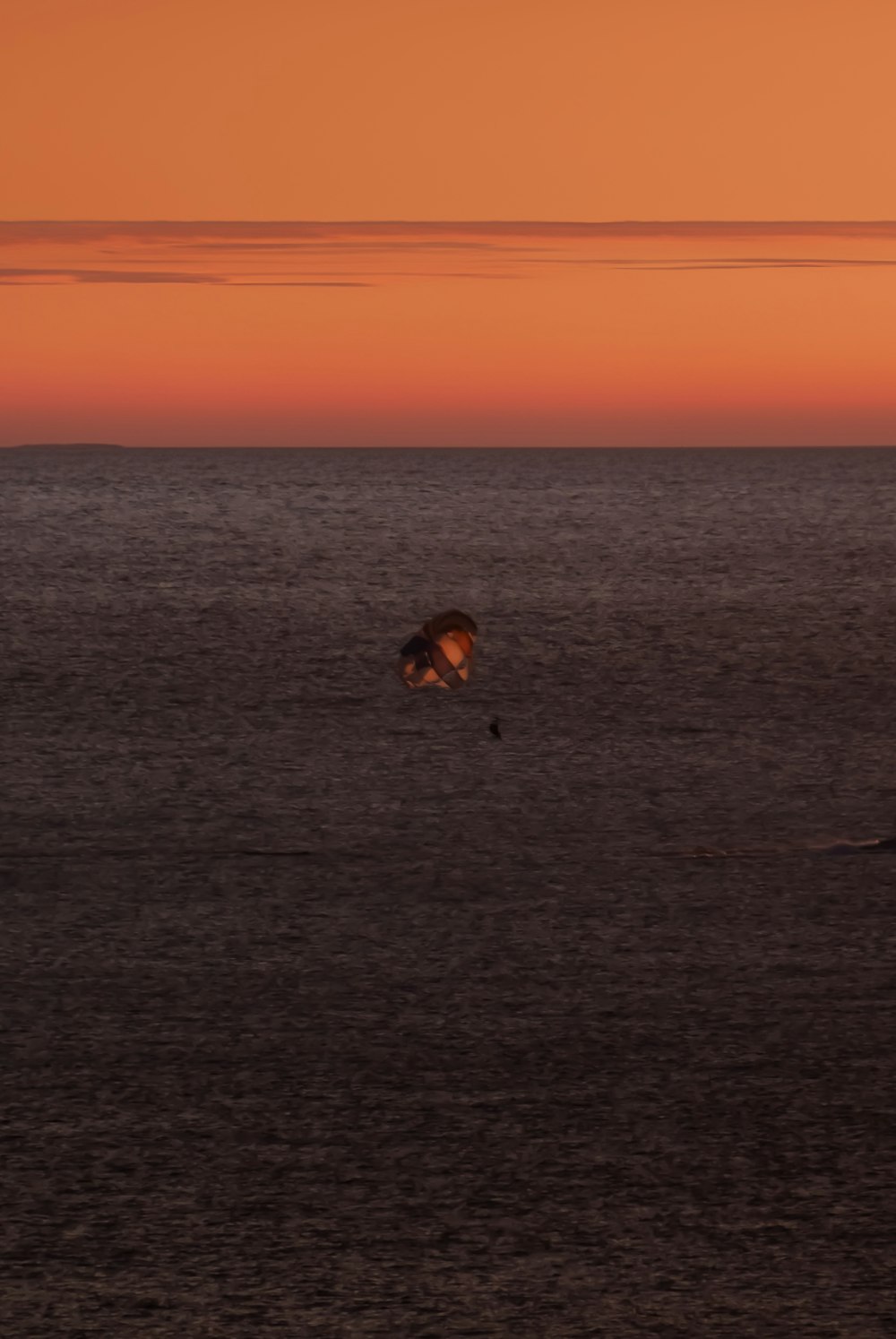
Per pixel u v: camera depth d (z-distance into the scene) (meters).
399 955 25.22
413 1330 14.11
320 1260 15.31
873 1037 21.34
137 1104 19.03
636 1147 17.80
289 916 27.67
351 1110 18.84
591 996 23.12
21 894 29.19
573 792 39.75
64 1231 15.87
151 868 31.52
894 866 31.06
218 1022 21.98
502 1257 15.38
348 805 38.22
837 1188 16.80
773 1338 14.01
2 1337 13.99
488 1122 18.50
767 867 31.17
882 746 46.44
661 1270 15.13
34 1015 22.30
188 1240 15.68
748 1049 20.91
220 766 43.16
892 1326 14.20
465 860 32.25
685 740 47.34
